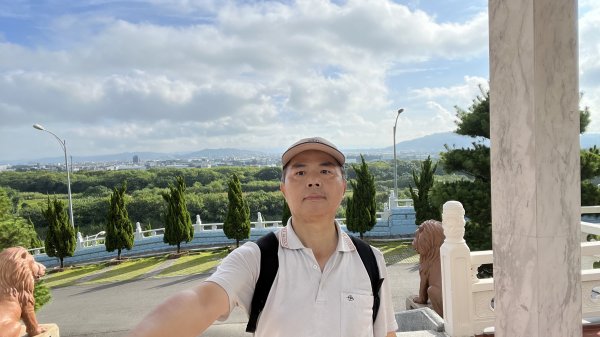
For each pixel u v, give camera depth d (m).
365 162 15.94
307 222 1.34
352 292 1.29
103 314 9.76
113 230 15.22
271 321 1.22
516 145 1.47
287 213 15.70
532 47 1.40
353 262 1.35
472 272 4.17
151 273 13.45
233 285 1.18
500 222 1.56
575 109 1.44
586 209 6.14
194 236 17.11
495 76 1.56
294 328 1.21
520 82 1.45
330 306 1.25
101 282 12.77
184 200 15.92
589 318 4.20
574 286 1.46
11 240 7.97
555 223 1.42
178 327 1.02
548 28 1.40
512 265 1.51
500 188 1.56
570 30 1.42
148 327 0.99
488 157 9.16
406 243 15.96
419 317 4.81
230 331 6.93
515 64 1.47
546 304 1.42
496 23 1.54
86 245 17.11
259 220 17.73
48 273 14.37
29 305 6.10
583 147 9.19
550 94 1.40
